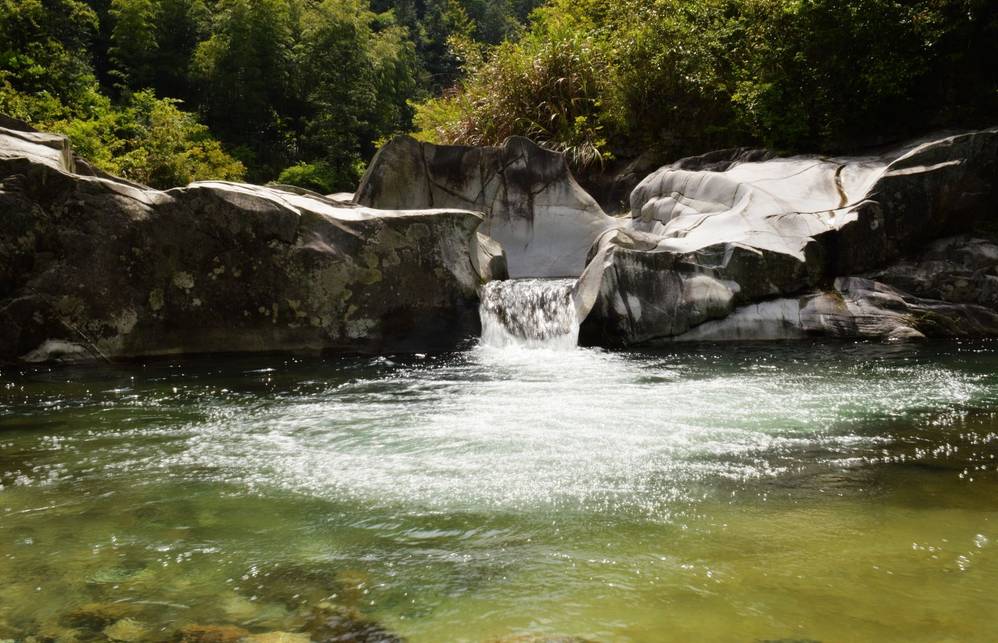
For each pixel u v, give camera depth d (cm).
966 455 318
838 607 176
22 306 634
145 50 4203
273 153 4159
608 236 761
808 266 734
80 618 177
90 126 2220
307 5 5031
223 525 245
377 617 177
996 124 933
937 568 200
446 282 761
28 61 2711
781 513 248
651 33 1289
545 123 1406
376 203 1002
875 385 479
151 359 663
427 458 326
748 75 1153
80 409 446
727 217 793
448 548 222
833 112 1030
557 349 703
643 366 577
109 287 661
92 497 277
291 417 418
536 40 1545
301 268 712
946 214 755
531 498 269
